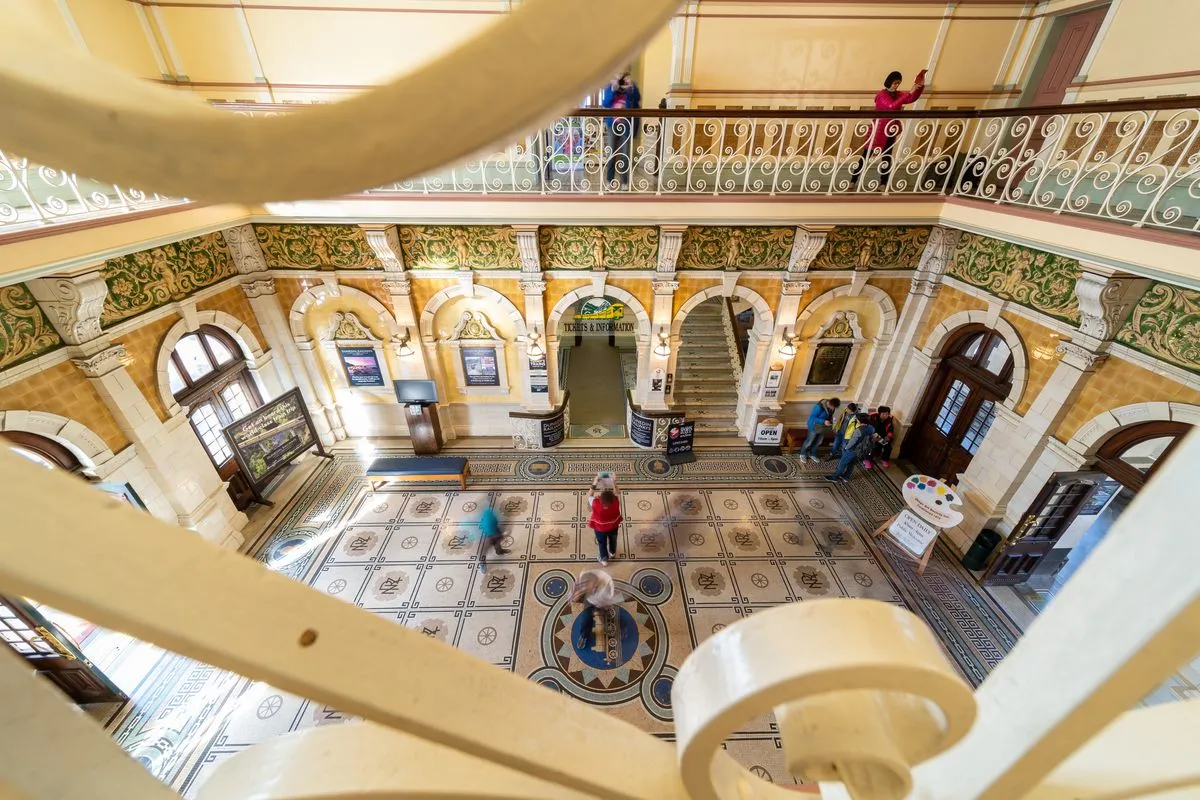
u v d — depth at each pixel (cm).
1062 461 695
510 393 1064
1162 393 585
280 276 913
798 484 980
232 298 862
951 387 933
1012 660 65
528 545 837
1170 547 46
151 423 702
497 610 732
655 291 937
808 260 889
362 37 842
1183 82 636
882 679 51
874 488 970
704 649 62
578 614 726
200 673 652
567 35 32
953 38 862
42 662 572
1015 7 838
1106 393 645
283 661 48
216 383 838
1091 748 77
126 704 619
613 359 1520
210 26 823
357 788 66
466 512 903
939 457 952
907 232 904
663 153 747
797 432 1078
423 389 980
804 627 55
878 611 56
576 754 66
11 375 556
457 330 986
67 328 593
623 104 809
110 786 50
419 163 33
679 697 62
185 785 557
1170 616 46
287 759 68
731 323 1305
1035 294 726
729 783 74
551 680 648
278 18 825
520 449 1074
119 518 43
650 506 921
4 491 38
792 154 754
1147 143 677
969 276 845
